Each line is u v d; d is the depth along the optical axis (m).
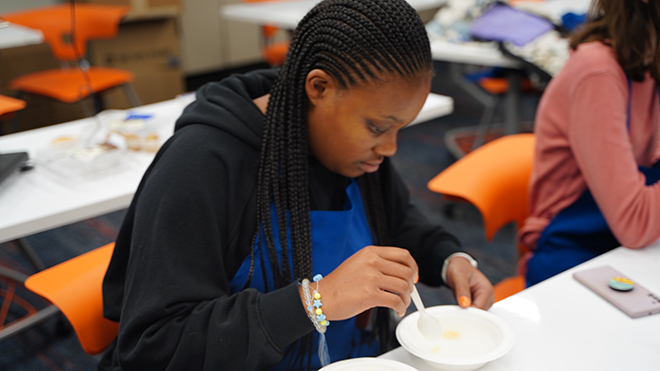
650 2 0.98
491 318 0.74
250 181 0.79
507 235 2.45
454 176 1.32
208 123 0.79
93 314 0.97
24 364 1.74
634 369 0.67
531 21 2.37
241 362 0.67
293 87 0.75
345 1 0.70
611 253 0.96
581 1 3.20
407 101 0.69
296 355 0.83
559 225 1.18
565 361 0.68
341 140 0.73
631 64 1.03
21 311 1.97
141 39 3.83
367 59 0.66
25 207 1.17
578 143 1.08
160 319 0.69
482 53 2.46
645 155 1.16
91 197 1.22
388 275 0.67
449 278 0.94
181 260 0.70
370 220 0.96
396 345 1.04
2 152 1.47
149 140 1.49
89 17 2.74
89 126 1.70
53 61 3.50
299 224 0.80
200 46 4.85
